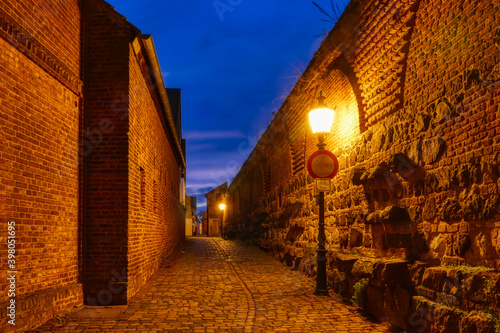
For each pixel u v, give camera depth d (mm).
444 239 4828
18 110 5254
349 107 7953
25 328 5090
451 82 4781
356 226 7445
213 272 11023
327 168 7926
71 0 6988
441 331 4172
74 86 6902
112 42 7512
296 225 11781
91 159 7340
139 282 8367
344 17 6949
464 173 4402
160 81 9977
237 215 30719
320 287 7699
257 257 15297
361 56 7023
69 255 6668
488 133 4090
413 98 5723
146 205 9609
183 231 27891
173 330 5344
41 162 5828
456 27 4715
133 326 5535
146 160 9734
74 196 6945
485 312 3771
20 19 5316
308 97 10336
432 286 4617
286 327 5453
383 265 5301
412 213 5520
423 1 5395
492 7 4098
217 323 5695
